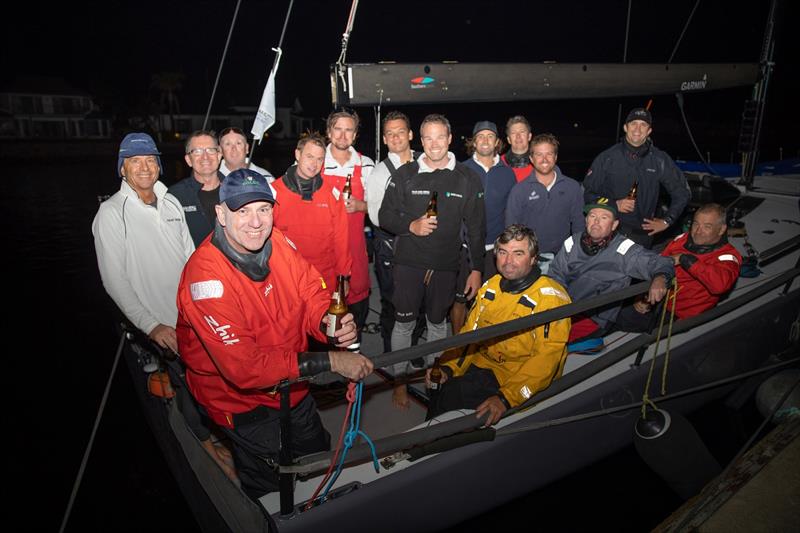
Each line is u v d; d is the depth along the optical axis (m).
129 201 2.51
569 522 2.99
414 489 2.11
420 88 2.88
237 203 1.66
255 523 1.90
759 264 3.77
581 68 3.38
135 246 2.52
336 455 1.86
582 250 3.00
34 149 37.44
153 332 2.39
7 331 6.37
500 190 3.66
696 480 2.60
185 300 1.75
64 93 48.62
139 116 50.22
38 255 10.41
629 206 3.54
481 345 2.67
